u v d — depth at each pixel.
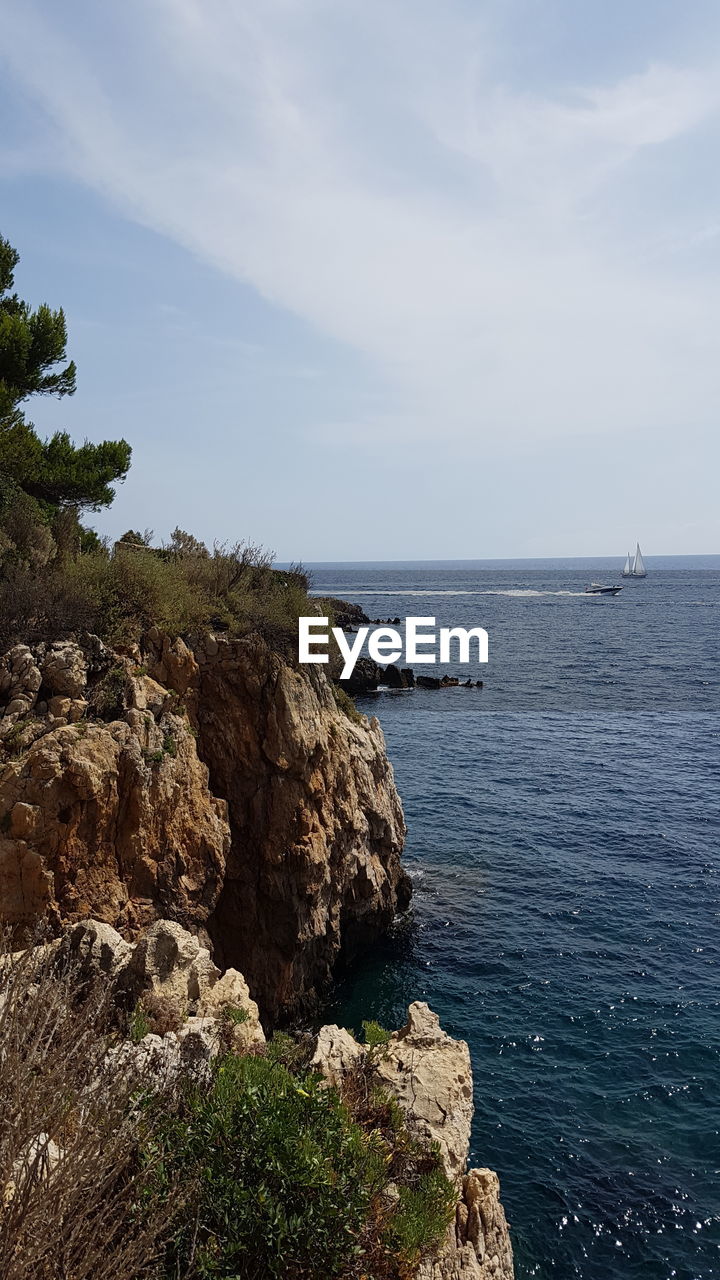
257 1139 6.50
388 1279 7.20
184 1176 6.28
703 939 23.67
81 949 10.11
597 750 47.31
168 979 10.08
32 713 15.35
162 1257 5.74
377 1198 7.67
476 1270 8.52
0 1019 5.58
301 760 19.16
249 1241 6.08
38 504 26.88
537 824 33.66
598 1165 15.13
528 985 21.30
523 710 60.88
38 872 13.74
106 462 30.38
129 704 16.30
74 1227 4.97
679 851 30.44
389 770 26.59
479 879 28.05
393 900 24.58
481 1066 18.02
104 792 14.81
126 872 15.22
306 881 19.31
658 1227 13.80
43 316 26.75
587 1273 12.97
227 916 18.77
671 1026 19.34
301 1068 9.46
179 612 18.53
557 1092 17.12
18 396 26.31
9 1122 4.97
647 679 74.75
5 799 13.95
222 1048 9.07
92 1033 6.54
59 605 16.95
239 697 18.75
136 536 28.20
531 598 183.62
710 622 126.88
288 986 19.30
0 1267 4.54
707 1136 15.80
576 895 26.67
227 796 18.44
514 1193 14.48
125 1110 6.24
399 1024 19.73
